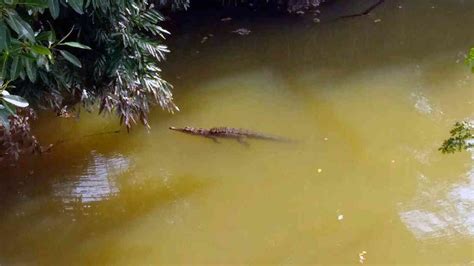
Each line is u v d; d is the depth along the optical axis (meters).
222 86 5.59
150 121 4.96
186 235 3.84
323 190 4.18
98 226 3.93
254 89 5.53
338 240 3.76
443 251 3.66
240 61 6.14
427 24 7.13
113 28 3.70
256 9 7.46
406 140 4.68
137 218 3.99
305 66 6.03
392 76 5.77
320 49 6.47
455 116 5.00
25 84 3.63
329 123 4.92
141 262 3.65
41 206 4.10
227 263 3.63
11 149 4.42
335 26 7.09
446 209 3.99
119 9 3.55
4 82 2.95
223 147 4.62
